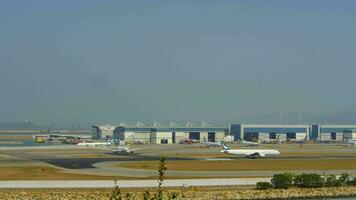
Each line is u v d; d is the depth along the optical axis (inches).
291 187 5438.0
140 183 5295.3
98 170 6998.0
